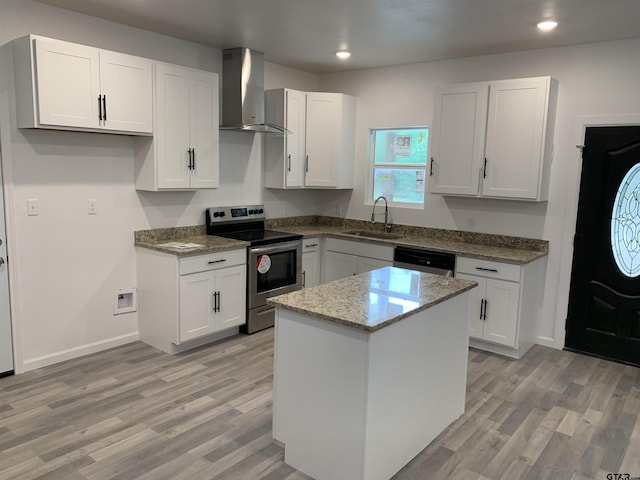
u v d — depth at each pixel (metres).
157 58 4.06
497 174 4.26
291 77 5.42
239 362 3.83
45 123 3.18
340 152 5.34
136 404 3.11
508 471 2.51
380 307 2.36
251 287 4.39
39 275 3.55
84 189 3.74
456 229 4.86
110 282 3.99
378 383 2.22
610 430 2.93
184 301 3.85
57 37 3.45
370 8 3.28
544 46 4.16
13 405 3.05
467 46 4.23
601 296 4.11
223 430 2.83
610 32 3.68
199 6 3.32
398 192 5.38
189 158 4.11
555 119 4.20
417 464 2.56
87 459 2.52
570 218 4.19
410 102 5.07
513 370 3.83
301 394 2.42
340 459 2.29
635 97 3.84
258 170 5.19
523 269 3.91
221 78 4.61
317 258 5.26
